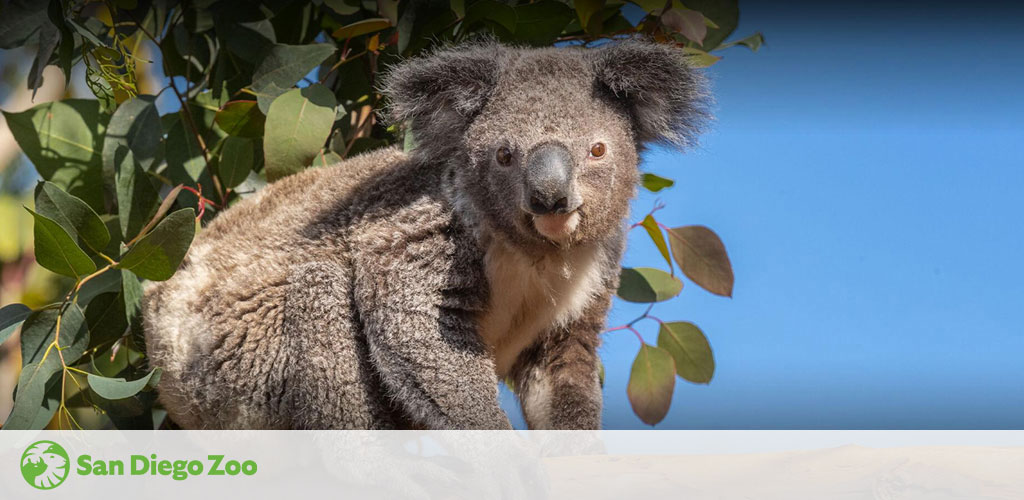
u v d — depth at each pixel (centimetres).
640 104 316
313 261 311
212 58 404
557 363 344
